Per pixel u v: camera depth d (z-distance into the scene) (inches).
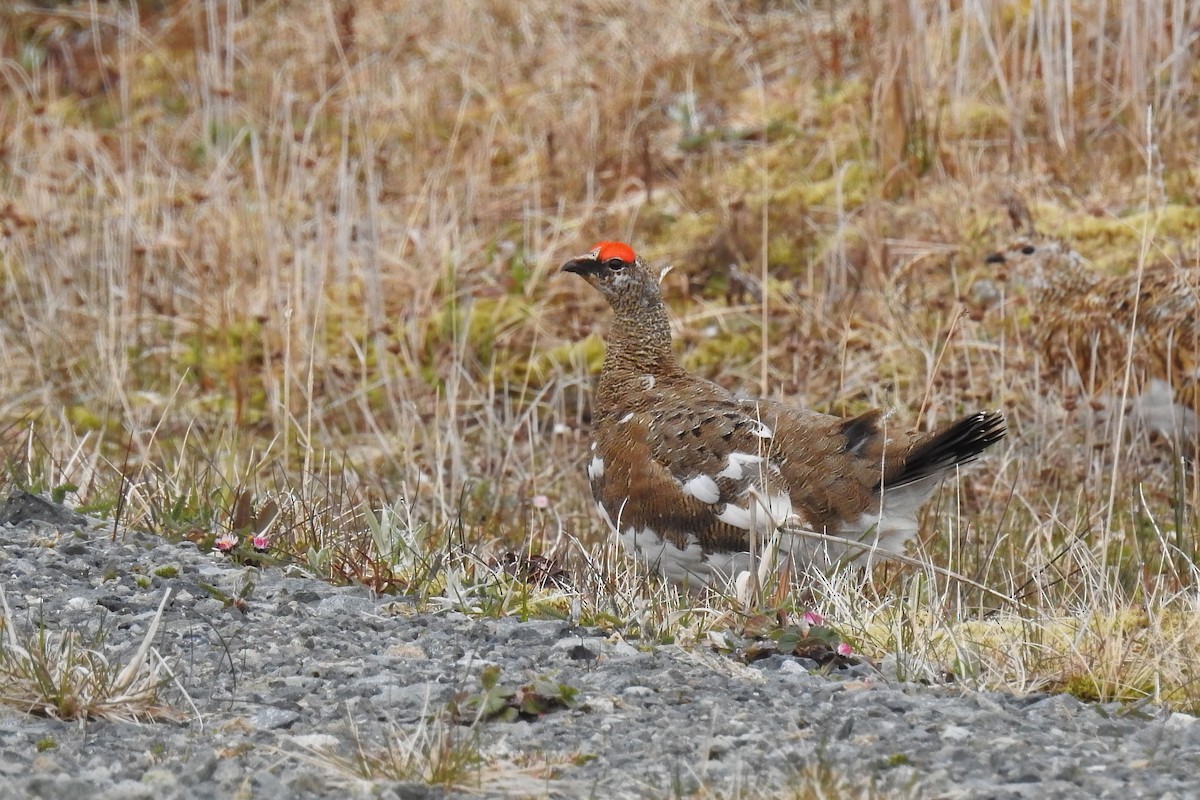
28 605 268.4
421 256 590.2
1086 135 607.5
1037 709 233.3
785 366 529.7
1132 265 515.2
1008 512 414.9
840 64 683.4
